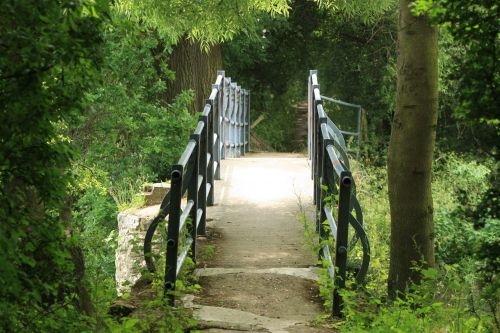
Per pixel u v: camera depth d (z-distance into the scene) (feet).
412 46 31.99
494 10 19.85
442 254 40.24
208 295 30.71
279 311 29.07
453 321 25.23
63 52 15.40
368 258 29.78
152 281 30.99
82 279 19.54
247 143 91.56
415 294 28.99
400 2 32.30
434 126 30.78
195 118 70.95
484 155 21.43
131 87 70.95
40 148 16.38
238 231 41.50
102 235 58.08
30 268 17.44
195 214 34.45
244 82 126.41
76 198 70.49
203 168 40.04
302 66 122.42
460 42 21.97
